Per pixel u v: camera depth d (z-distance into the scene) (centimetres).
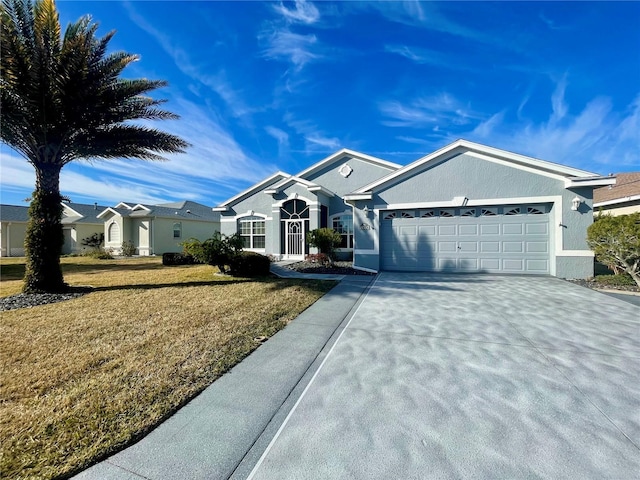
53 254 846
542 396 306
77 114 838
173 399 302
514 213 1090
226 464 220
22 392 314
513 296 753
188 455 229
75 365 378
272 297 750
